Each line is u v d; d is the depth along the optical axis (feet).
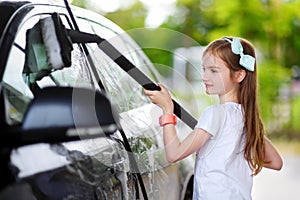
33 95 7.98
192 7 38.93
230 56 10.04
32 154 7.45
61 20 8.93
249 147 10.03
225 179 9.64
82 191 7.90
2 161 7.17
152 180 10.27
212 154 9.73
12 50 8.00
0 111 7.41
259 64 39.17
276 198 24.63
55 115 7.81
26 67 8.16
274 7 38.58
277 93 39.65
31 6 8.91
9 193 7.14
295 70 41.65
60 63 8.42
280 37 39.86
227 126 9.81
